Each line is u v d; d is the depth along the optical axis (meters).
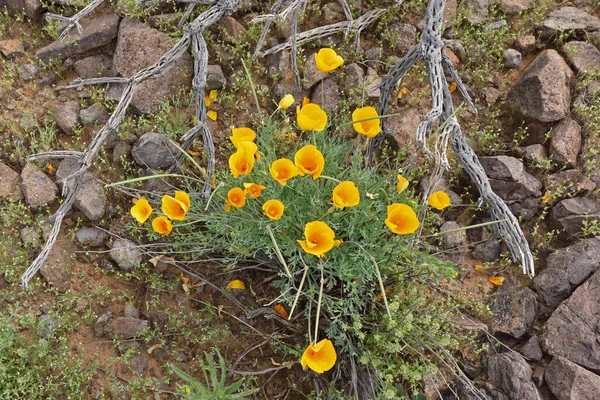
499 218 1.09
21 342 1.12
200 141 1.28
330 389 1.10
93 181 1.23
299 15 1.34
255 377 1.12
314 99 1.32
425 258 1.07
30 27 1.35
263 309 1.14
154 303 1.18
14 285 1.17
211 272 1.22
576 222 1.22
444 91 1.08
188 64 1.31
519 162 1.26
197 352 1.17
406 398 1.11
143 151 1.23
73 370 1.12
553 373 1.12
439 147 1.13
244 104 1.32
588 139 1.29
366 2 1.38
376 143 1.24
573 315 1.14
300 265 1.15
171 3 1.35
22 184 1.21
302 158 0.97
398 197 1.13
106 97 1.28
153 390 1.13
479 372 1.15
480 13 1.39
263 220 1.09
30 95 1.29
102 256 1.21
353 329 1.12
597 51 1.35
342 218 1.11
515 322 1.17
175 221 1.21
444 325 1.16
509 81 1.36
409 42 1.36
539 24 1.38
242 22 1.36
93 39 1.31
